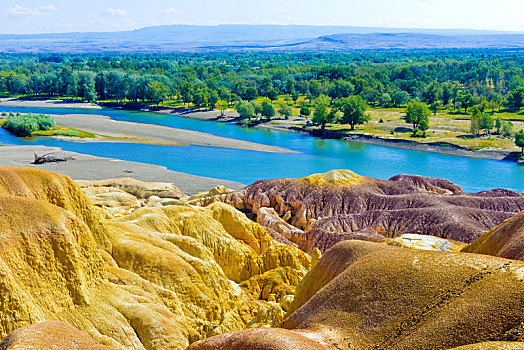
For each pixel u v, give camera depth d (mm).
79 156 139375
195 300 42688
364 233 73312
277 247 57094
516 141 155875
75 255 35406
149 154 151000
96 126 195625
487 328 23328
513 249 38688
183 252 46688
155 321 35812
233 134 193750
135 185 102375
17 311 30625
